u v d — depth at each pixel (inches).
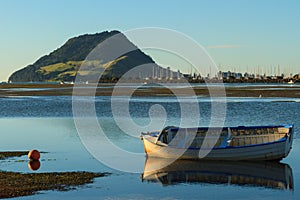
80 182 812.6
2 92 4500.5
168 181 837.8
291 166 975.0
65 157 1047.6
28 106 2546.8
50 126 1637.6
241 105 2486.5
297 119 1818.4
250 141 1133.7
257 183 832.9
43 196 723.4
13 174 861.8
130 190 773.3
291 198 736.3
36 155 1007.6
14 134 1430.9
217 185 811.4
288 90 4399.6
